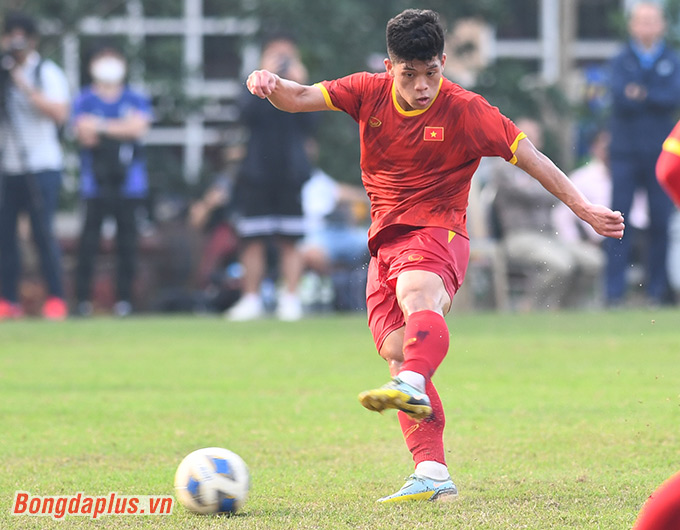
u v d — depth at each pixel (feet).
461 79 209.77
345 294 164.66
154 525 43.98
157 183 209.56
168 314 169.78
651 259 147.43
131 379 85.87
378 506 47.06
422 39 47.01
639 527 34.14
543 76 240.73
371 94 49.98
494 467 55.47
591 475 53.21
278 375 87.81
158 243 177.68
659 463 55.98
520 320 130.21
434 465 48.65
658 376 83.82
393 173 50.11
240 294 167.84
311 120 138.82
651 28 140.36
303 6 197.88
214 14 237.25
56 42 204.54
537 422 66.95
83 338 114.83
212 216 175.52
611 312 137.49
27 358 98.89
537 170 48.73
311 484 51.75
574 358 95.25
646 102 140.56
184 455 58.65
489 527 42.96
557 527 42.88
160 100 209.97
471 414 69.87
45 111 136.77
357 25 199.11
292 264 141.59
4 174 138.31
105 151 145.89
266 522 44.19
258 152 137.39
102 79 146.10
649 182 143.84
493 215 153.69
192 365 93.86
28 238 159.22
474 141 48.93
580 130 211.20
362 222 171.12
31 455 58.49
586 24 245.65
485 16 210.79
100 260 174.19
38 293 173.99
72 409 72.33
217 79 237.66
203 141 236.43
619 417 68.03
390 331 49.88
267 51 133.90
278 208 139.03
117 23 208.95
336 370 90.48
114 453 59.06
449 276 48.52
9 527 44.06
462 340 109.81
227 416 69.82
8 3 191.52
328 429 65.72
